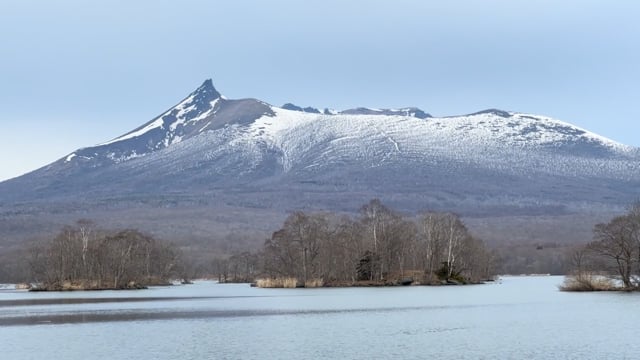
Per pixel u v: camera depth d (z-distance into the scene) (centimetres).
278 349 8631
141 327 10869
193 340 9412
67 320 11912
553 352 8244
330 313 12838
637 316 11656
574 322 10931
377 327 10625
